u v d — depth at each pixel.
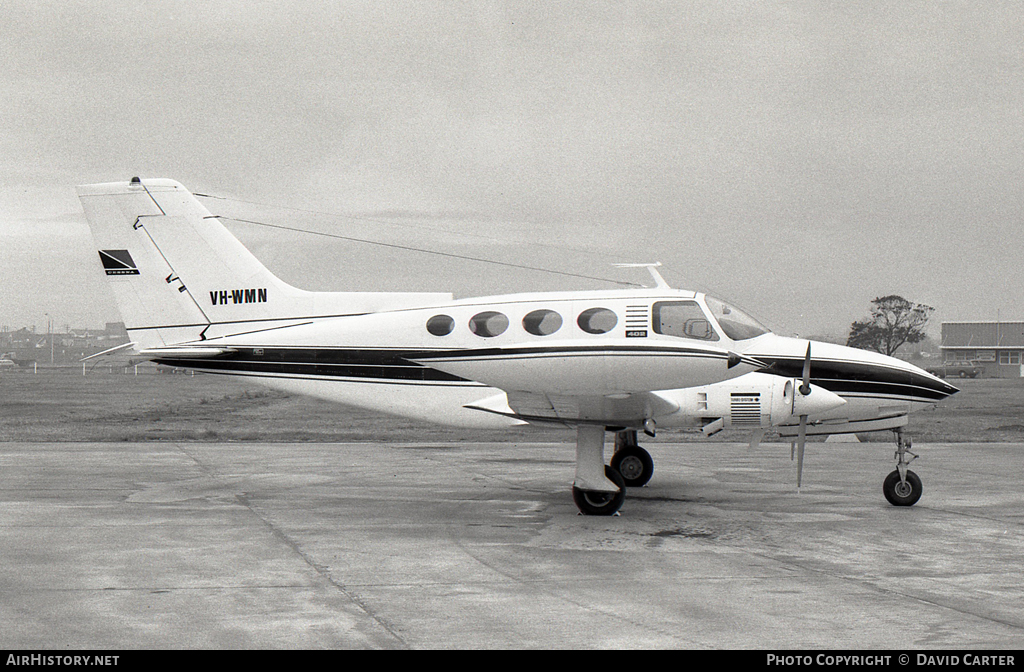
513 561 8.18
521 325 11.87
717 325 11.74
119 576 7.40
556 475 14.62
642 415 10.73
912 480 11.61
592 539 9.30
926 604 6.67
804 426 11.81
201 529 9.64
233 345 12.98
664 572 7.74
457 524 10.16
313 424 26.50
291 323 13.28
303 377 12.82
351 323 12.75
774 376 11.84
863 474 15.14
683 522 10.38
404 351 12.46
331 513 10.84
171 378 68.25
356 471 15.01
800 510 11.29
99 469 14.88
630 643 5.65
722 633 5.89
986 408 36.06
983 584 7.34
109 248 13.56
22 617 6.14
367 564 7.99
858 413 12.33
